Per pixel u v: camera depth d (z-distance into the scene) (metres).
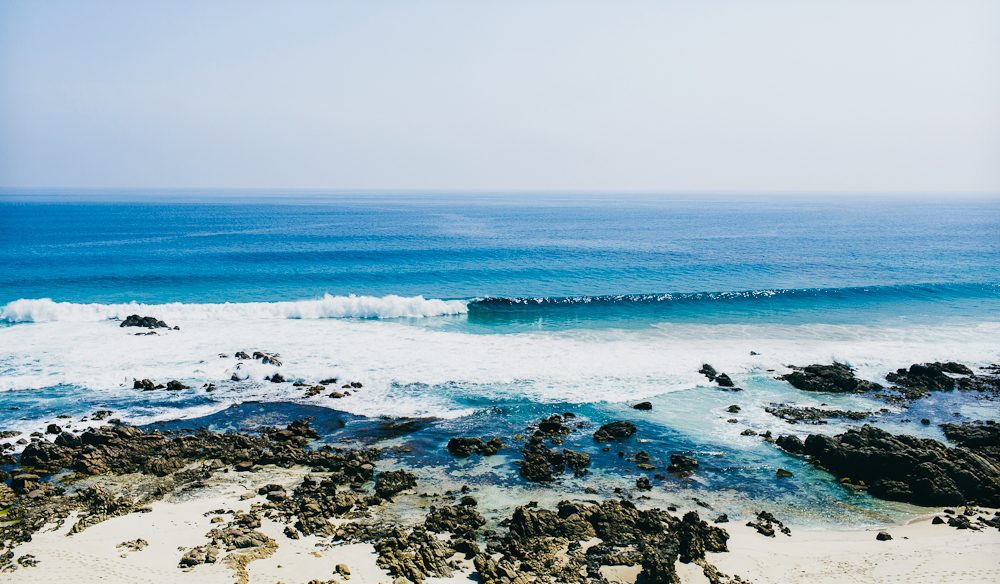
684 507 17.52
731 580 13.88
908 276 56.47
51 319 35.78
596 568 14.20
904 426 23.66
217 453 19.98
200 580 13.27
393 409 24.12
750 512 17.41
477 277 54.47
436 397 25.39
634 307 42.69
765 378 28.52
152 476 18.47
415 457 20.17
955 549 15.39
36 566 13.66
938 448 20.16
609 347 32.47
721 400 25.80
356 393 25.66
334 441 21.27
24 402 23.92
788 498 18.23
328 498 16.89
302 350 31.06
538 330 36.19
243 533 15.14
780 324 38.22
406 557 14.29
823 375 27.88
